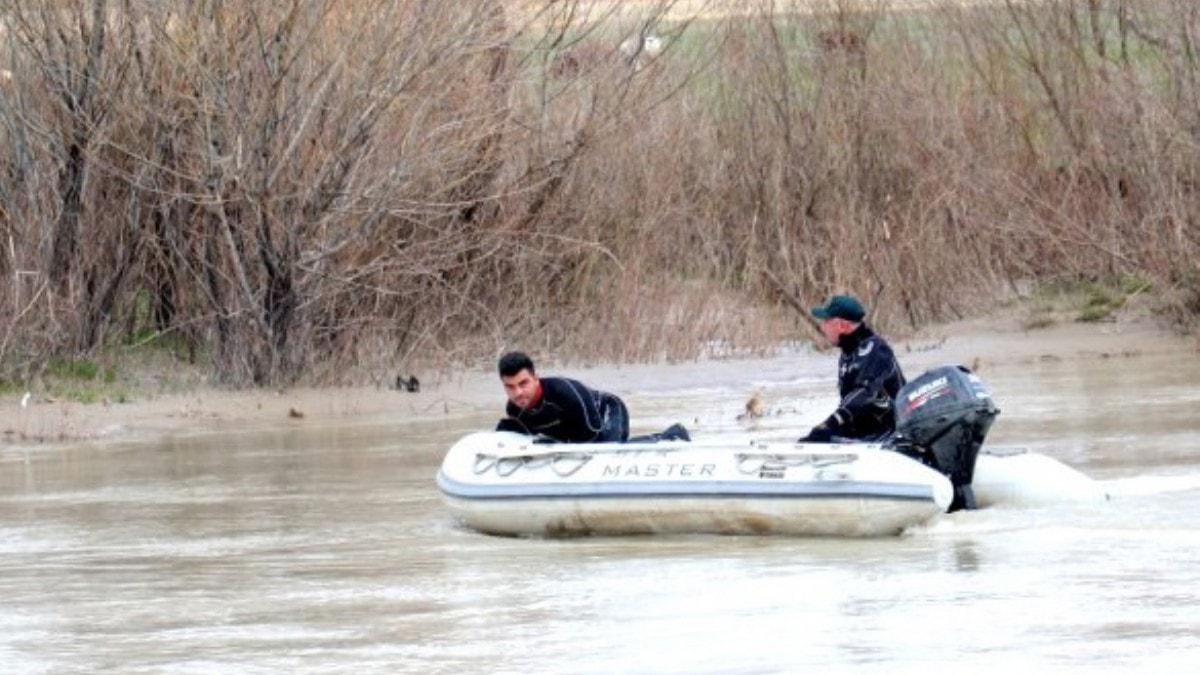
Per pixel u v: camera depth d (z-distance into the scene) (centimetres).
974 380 4531
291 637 3600
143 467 5919
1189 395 6619
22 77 7488
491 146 7888
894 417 4606
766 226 8638
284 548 4525
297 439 6438
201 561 4397
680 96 8638
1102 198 8631
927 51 9150
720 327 8081
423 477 5531
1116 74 8738
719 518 4406
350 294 7619
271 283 7406
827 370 7638
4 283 7356
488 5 7638
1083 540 4231
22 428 6662
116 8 7450
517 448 4634
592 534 4522
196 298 7631
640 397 7175
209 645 3556
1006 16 9069
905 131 8900
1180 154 8425
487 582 4044
